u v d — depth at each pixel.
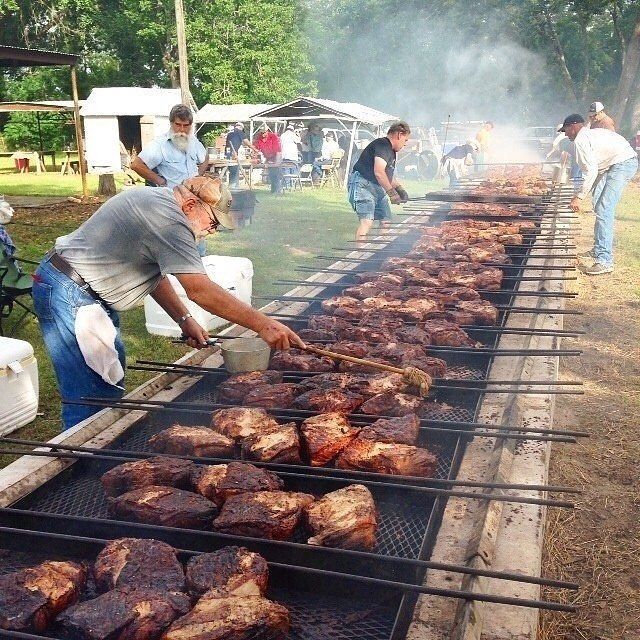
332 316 4.89
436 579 2.16
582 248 11.73
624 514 4.32
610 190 9.46
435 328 4.41
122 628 1.92
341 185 23.80
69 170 27.47
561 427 5.37
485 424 3.15
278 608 1.99
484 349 4.09
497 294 5.61
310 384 3.68
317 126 23.91
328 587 2.22
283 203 18.72
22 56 15.74
